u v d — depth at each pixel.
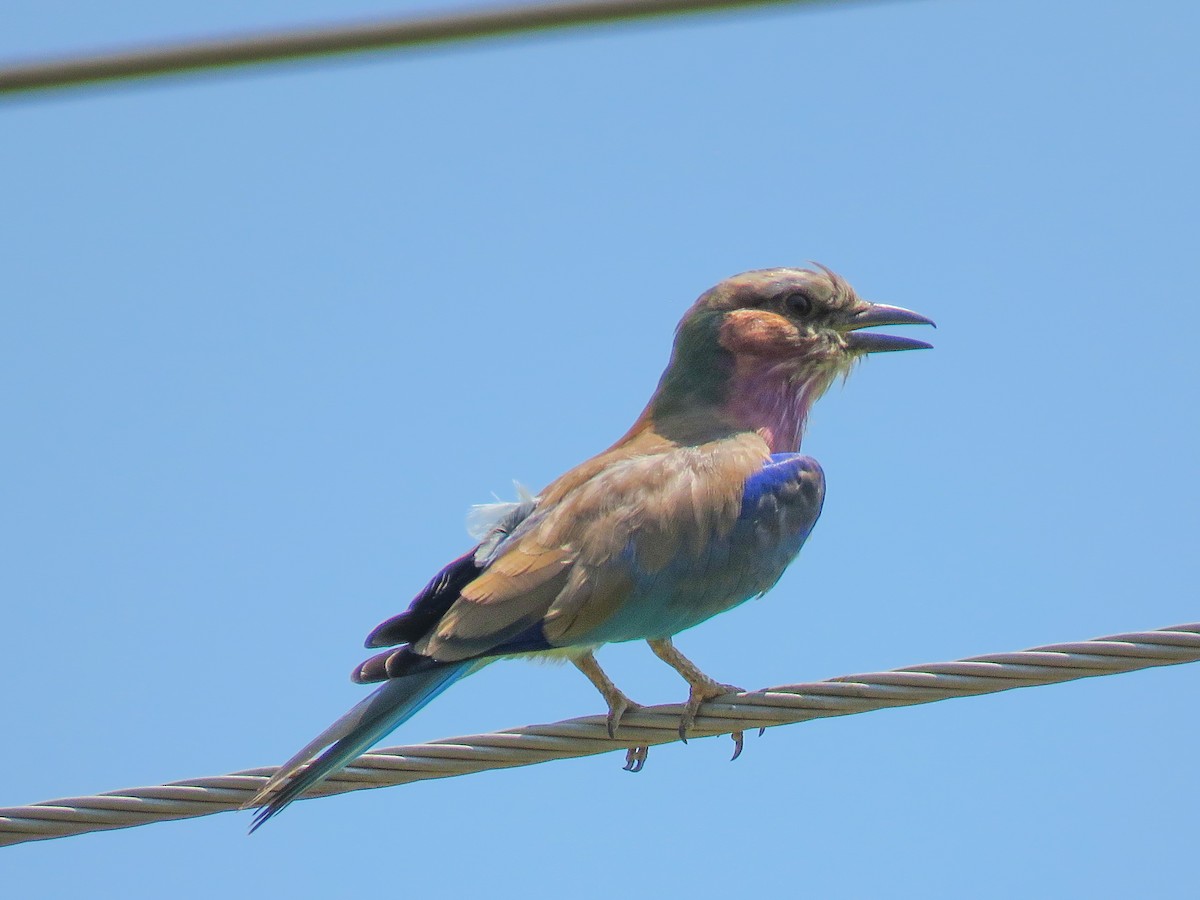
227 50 6.75
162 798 10.64
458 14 6.80
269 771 10.87
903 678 11.02
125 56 6.74
